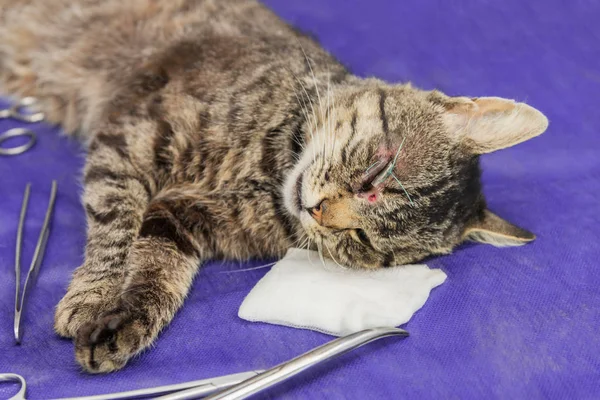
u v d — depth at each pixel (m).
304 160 0.52
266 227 0.54
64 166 0.59
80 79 0.62
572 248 0.53
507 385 0.44
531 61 0.71
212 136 0.53
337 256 0.51
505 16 0.74
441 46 0.72
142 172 0.53
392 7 0.75
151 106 0.54
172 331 0.47
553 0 0.74
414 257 0.52
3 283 0.49
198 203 0.53
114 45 0.61
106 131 0.54
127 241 0.51
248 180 0.53
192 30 0.60
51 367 0.44
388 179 0.50
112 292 0.48
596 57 0.71
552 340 0.47
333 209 0.50
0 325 0.46
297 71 0.56
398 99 0.53
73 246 0.52
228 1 0.65
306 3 0.75
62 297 0.48
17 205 0.55
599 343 0.47
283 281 0.48
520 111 0.51
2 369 0.44
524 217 0.56
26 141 0.61
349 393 0.43
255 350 0.46
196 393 0.42
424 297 0.49
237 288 0.50
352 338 0.44
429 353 0.46
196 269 0.52
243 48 0.57
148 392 0.42
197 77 0.55
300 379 0.44
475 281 0.50
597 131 0.65
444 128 0.52
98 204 0.52
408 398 0.44
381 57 0.71
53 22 0.63
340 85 0.55
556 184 0.60
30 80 0.64
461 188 0.52
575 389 0.45
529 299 0.49
